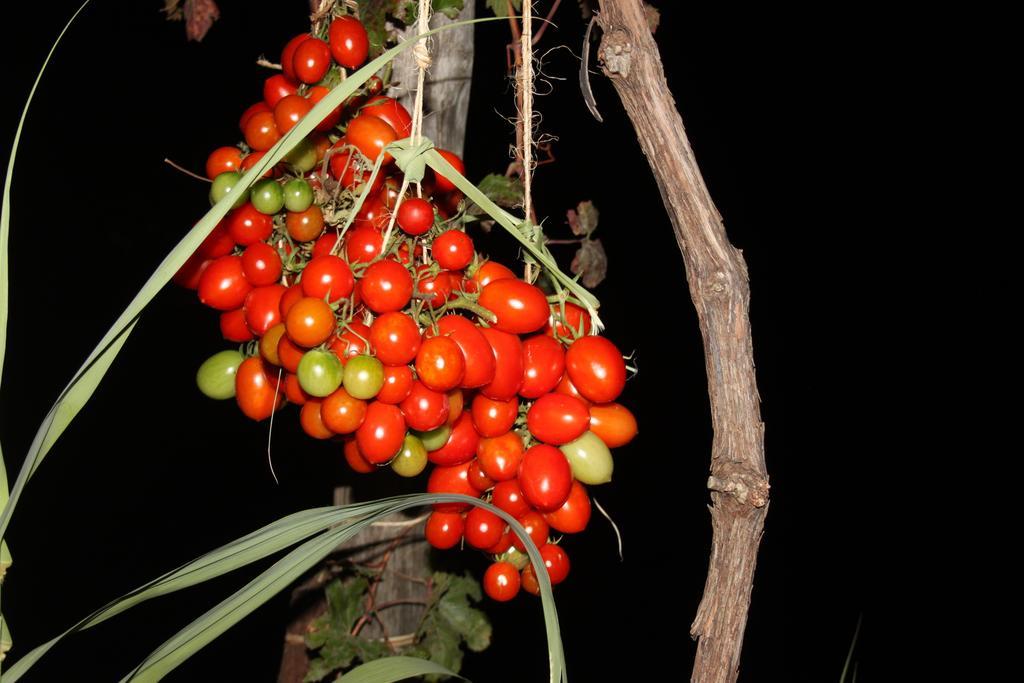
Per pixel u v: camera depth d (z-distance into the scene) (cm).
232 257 130
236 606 118
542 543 131
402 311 124
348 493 178
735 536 123
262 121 131
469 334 122
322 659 173
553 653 114
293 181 127
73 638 298
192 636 118
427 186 133
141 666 117
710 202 122
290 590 327
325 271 121
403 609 177
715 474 123
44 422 115
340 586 175
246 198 128
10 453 358
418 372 121
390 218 126
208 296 128
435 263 125
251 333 132
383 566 176
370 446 122
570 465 127
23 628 297
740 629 124
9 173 117
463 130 161
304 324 119
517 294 124
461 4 142
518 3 149
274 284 129
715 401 124
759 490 122
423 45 124
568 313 131
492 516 129
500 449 127
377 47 144
